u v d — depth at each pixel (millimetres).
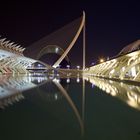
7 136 4410
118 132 4754
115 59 32562
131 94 12336
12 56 49469
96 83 21922
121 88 16141
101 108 7770
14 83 20906
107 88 16312
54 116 6285
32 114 6527
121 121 5750
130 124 5465
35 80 27312
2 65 48312
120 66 30578
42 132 4688
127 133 4707
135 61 25172
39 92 13320
